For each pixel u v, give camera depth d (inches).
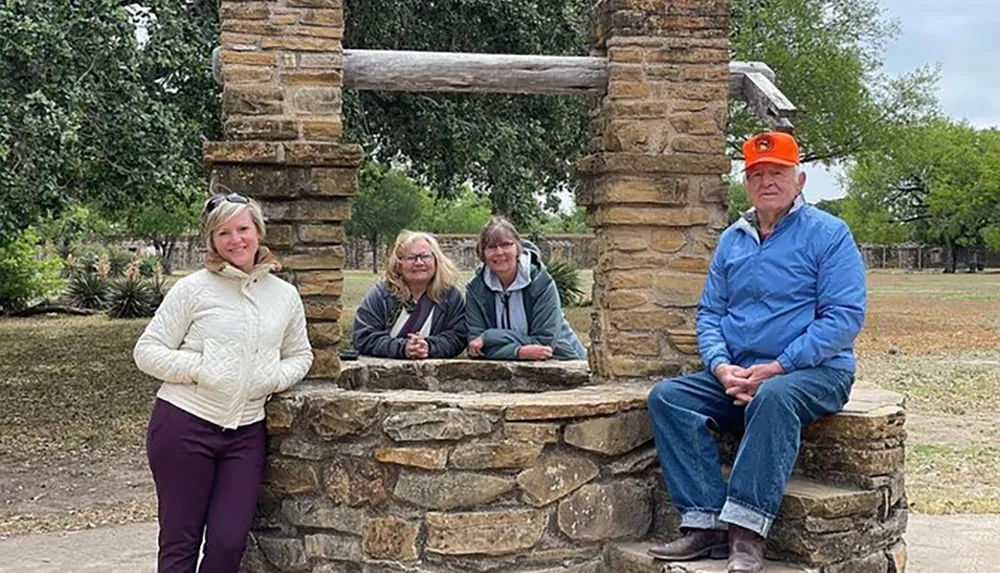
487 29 481.4
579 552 166.2
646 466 171.5
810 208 159.8
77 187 370.6
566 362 214.1
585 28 488.1
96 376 510.0
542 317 217.9
